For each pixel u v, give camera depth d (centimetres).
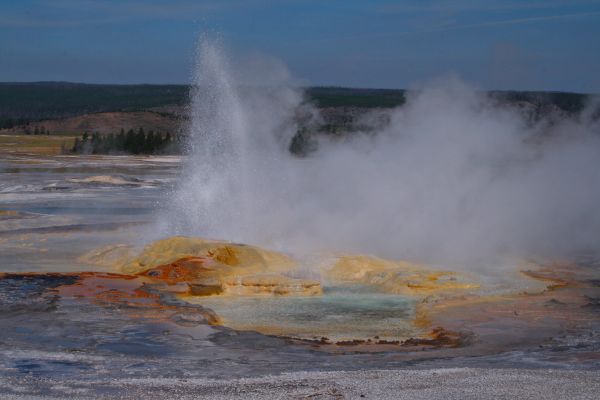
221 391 938
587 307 1583
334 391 930
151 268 1900
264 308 1623
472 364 1135
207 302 1672
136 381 1001
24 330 1348
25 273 1870
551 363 1133
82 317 1448
